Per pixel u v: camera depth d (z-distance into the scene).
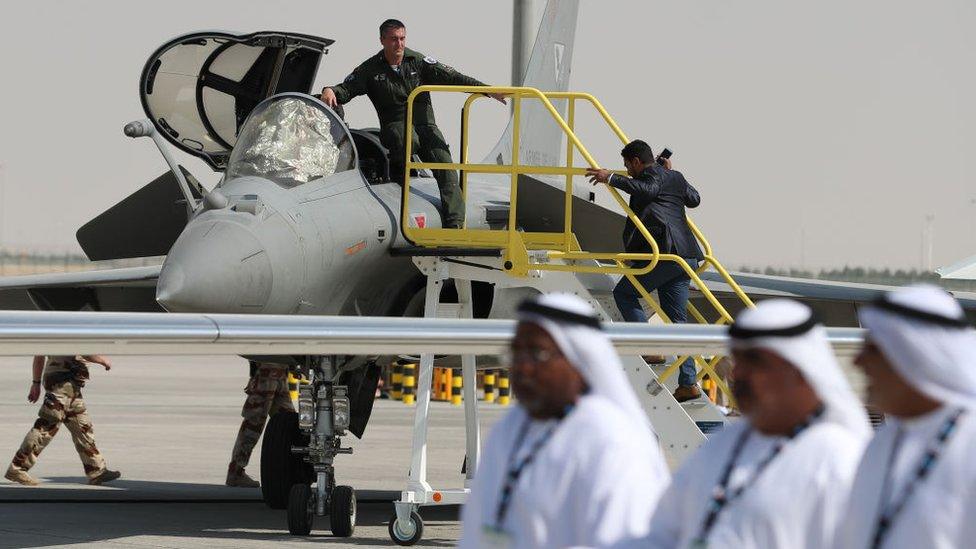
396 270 36.06
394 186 36.88
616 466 11.22
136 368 149.12
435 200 37.53
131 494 42.19
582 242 39.38
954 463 10.23
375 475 49.25
